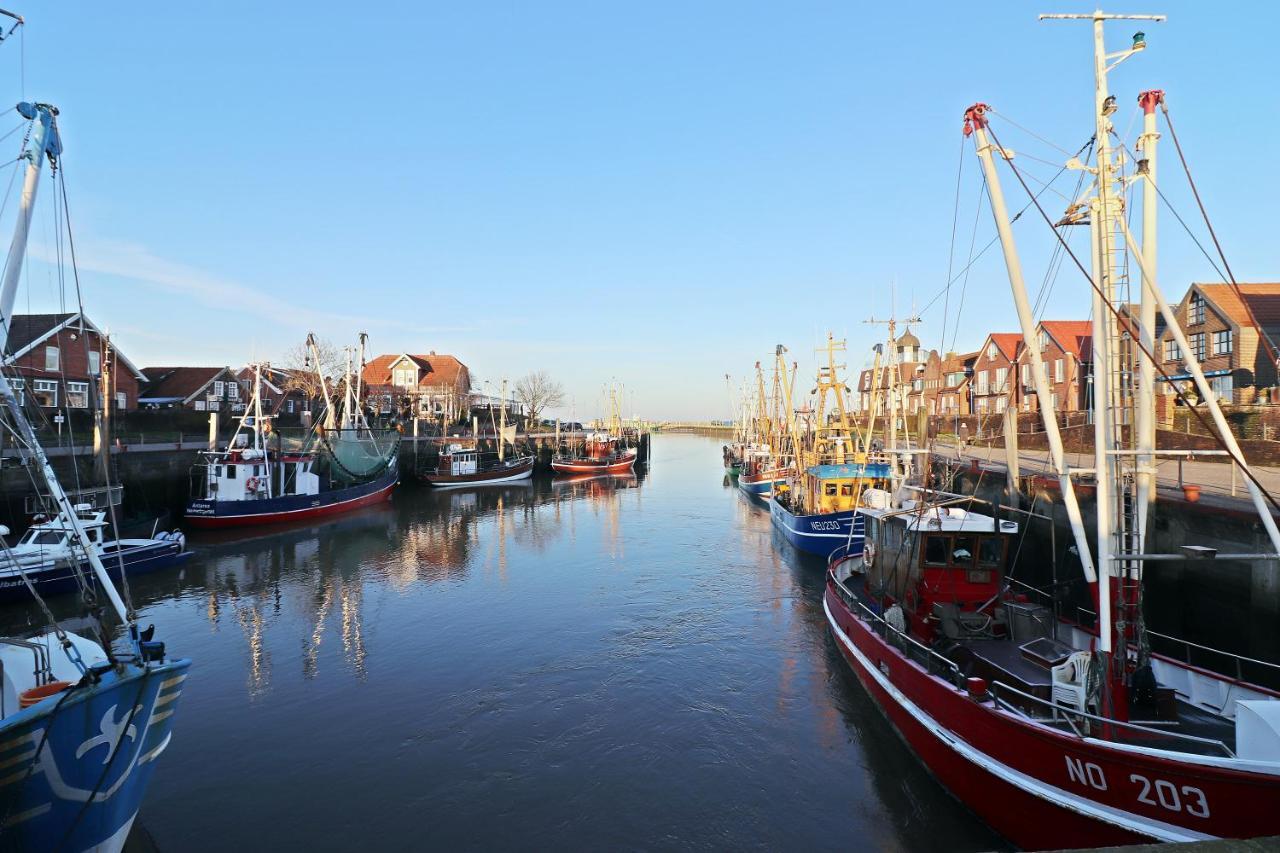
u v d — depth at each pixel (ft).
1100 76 31.19
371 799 38.68
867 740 45.03
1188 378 129.90
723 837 35.06
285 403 234.17
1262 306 130.82
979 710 33.81
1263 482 69.00
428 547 116.37
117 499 108.17
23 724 22.62
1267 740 24.68
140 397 196.24
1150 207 30.83
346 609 78.18
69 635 34.71
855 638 53.26
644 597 83.25
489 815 37.11
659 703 51.49
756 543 120.16
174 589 87.20
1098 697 30.37
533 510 165.07
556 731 46.96
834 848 34.09
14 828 23.17
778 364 147.95
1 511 92.99
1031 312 33.24
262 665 60.13
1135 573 32.35
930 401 203.21
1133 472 32.42
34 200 29.12
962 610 46.19
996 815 33.40
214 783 40.40
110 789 26.12
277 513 131.13
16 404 28.48
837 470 106.83
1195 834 25.18
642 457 325.21
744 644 65.05
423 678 56.90
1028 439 122.62
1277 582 45.85
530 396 428.56
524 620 73.67
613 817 36.86
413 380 321.73
